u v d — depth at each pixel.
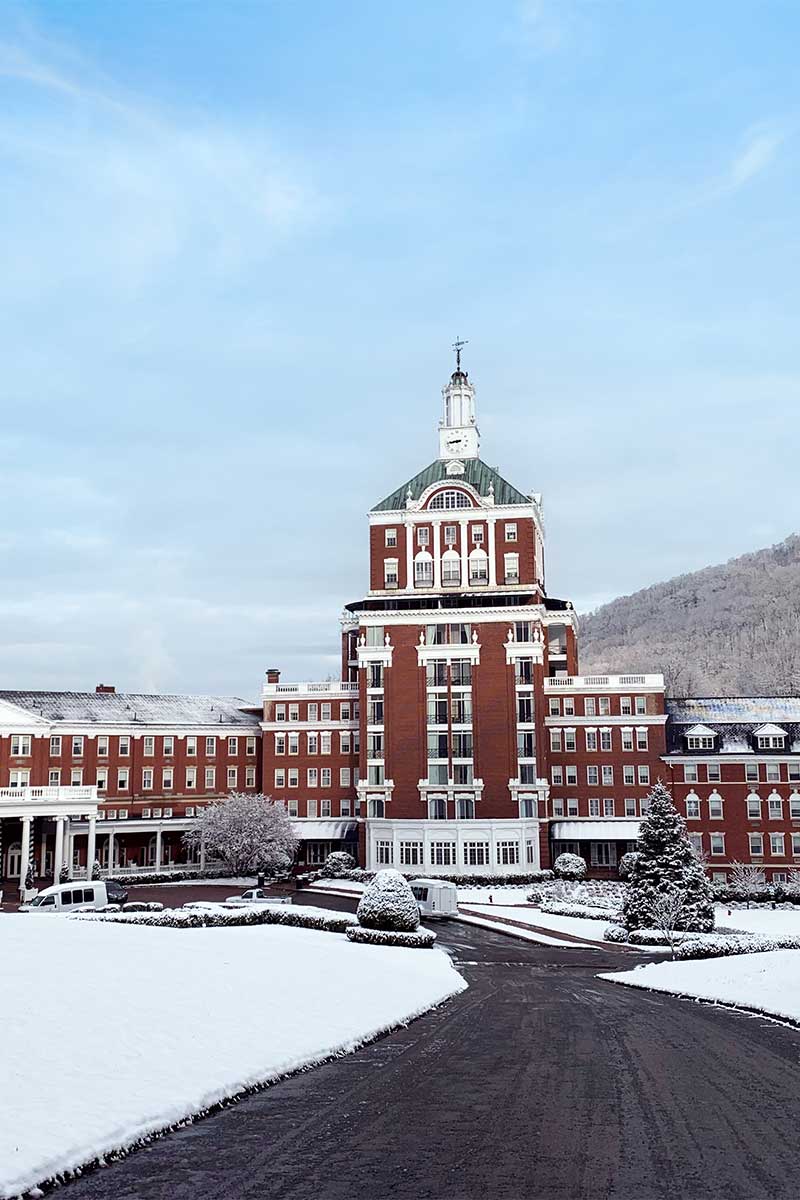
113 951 30.16
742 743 99.56
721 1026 27.08
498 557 100.50
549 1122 16.12
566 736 101.62
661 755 99.81
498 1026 26.89
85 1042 18.89
